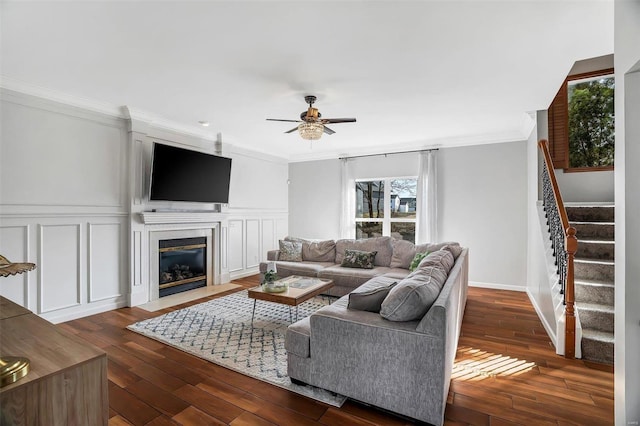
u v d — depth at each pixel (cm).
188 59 268
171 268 482
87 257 376
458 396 217
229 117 435
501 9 199
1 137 310
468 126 478
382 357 196
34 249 334
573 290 275
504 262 522
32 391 92
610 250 343
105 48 250
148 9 200
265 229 654
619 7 167
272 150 656
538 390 224
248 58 266
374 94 346
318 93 345
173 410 201
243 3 194
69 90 338
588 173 443
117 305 406
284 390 224
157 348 290
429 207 566
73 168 363
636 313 162
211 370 252
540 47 246
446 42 240
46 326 129
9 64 278
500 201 525
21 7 196
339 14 205
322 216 695
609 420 192
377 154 633
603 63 431
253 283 545
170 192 441
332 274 452
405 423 189
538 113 411
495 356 276
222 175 521
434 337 182
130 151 412
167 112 414
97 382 106
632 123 161
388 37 233
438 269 255
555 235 337
